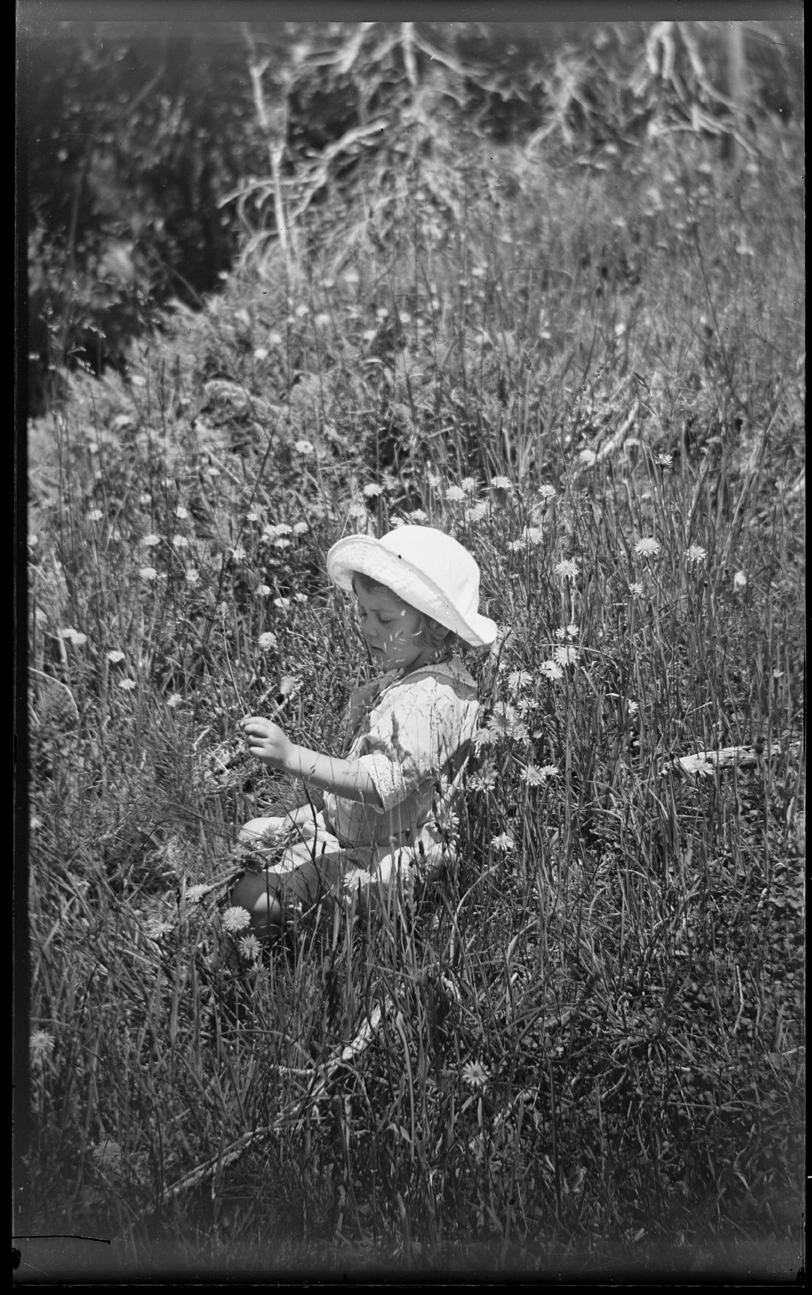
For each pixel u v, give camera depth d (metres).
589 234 3.07
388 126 3.08
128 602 2.72
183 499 2.88
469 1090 2.15
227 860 2.35
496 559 2.63
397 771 2.15
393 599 2.34
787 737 2.47
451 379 3.00
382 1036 2.14
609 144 3.05
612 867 2.33
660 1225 2.17
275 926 2.25
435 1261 2.13
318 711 2.54
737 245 2.94
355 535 2.39
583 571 2.61
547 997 2.21
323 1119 2.15
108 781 2.51
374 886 2.16
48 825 2.45
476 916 2.23
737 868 2.34
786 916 2.31
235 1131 2.15
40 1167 2.21
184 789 2.48
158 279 3.00
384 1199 2.13
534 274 3.08
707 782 2.40
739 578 2.60
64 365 2.85
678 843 2.33
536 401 2.93
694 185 2.99
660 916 2.29
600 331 3.01
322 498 2.86
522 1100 2.13
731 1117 2.20
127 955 2.29
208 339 3.03
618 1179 2.17
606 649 2.53
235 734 2.56
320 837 2.29
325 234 3.15
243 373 3.03
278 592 2.75
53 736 2.54
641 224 3.04
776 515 2.69
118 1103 2.20
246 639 2.67
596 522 2.69
